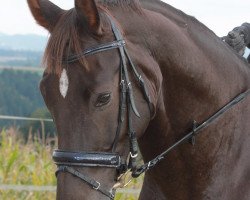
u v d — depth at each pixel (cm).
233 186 432
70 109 366
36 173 927
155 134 425
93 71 369
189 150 429
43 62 372
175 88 421
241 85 451
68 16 381
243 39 490
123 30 394
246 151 441
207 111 432
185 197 437
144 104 391
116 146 377
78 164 367
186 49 422
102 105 368
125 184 398
